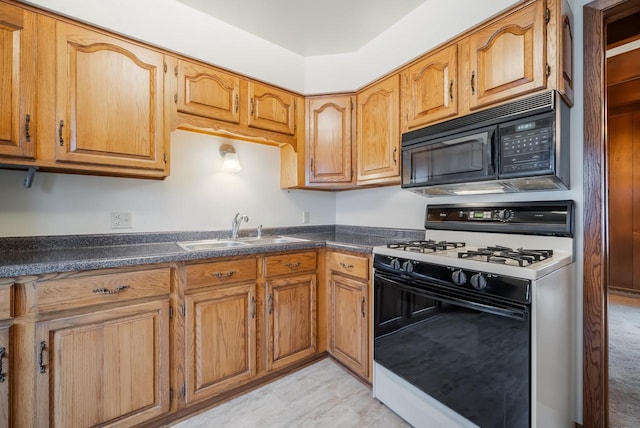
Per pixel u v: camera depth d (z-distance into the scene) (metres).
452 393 1.34
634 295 3.57
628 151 3.62
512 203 1.66
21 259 1.32
